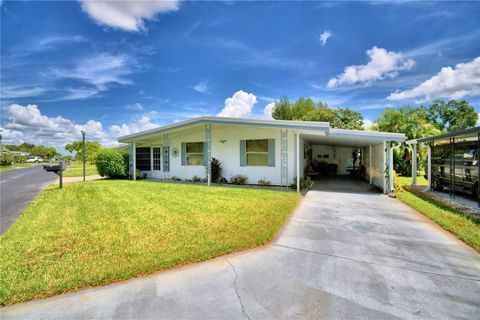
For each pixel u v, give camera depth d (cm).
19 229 467
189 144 1322
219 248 369
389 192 879
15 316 229
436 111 2962
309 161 1611
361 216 575
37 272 302
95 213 582
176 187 1020
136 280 290
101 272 300
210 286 277
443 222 502
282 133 1023
